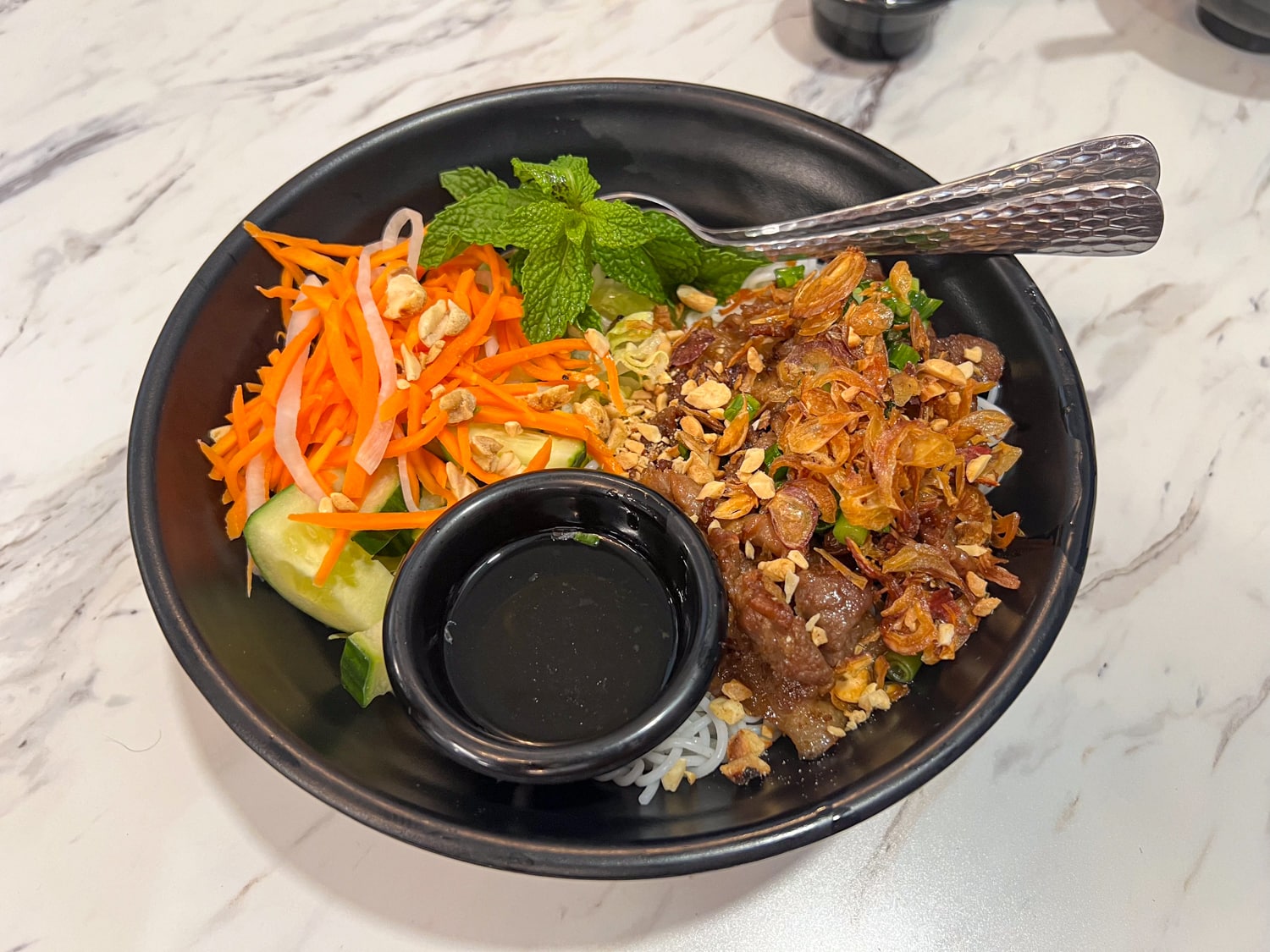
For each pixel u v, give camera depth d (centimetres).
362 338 24
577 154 28
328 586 23
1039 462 24
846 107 33
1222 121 33
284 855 22
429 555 21
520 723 21
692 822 20
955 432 24
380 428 23
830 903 22
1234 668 25
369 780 19
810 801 19
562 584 22
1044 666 25
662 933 21
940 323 26
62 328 29
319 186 26
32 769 23
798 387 24
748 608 22
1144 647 25
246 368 25
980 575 23
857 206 26
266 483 24
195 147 33
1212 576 26
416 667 20
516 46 35
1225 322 29
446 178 27
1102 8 35
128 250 31
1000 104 33
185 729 23
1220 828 23
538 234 25
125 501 26
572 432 25
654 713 19
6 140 33
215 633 21
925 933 22
